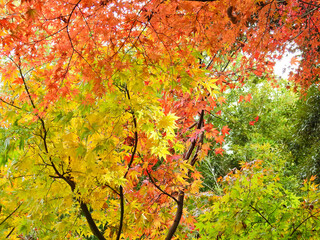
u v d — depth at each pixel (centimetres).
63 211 317
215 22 233
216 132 387
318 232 301
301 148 955
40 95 234
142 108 232
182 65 240
